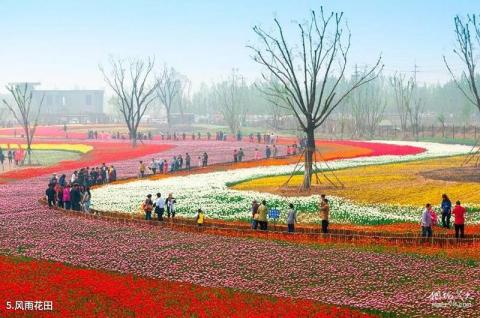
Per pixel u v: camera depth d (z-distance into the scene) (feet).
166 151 344.28
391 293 75.92
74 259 96.68
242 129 618.03
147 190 188.65
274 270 88.28
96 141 447.42
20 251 103.24
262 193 173.88
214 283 81.66
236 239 113.29
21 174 237.25
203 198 166.71
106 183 212.02
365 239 108.78
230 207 150.00
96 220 136.36
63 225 129.08
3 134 535.60
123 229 124.77
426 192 164.25
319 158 277.44
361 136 488.02
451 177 194.18
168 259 96.17
